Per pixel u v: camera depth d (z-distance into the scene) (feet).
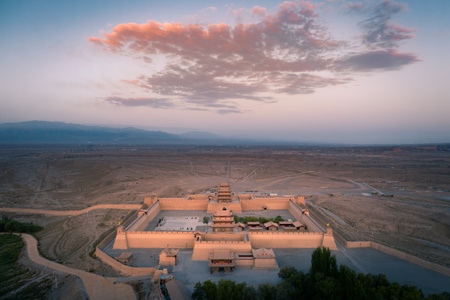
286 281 216.74
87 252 308.40
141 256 289.12
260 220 379.76
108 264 278.05
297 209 411.75
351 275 195.31
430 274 248.52
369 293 192.34
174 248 309.01
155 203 432.66
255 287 228.02
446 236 343.67
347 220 418.10
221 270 259.80
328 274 212.23
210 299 206.08
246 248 285.02
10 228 379.35
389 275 246.68
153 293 216.33
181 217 408.87
